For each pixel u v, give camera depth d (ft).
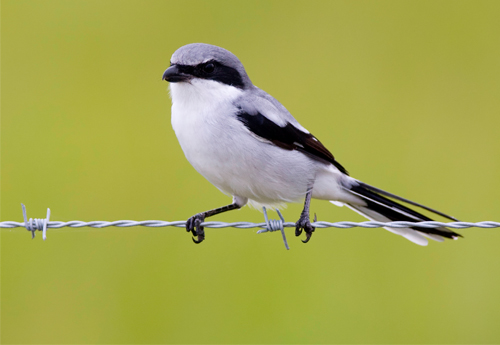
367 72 46.60
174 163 40.68
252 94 25.50
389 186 41.60
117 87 44.01
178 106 25.30
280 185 25.50
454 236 26.78
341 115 44.45
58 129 42.09
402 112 44.55
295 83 45.68
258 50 46.44
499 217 40.04
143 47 45.32
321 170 26.25
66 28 45.60
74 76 44.24
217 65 25.05
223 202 38.01
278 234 35.68
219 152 24.66
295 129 25.45
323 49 47.16
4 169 40.73
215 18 46.80
